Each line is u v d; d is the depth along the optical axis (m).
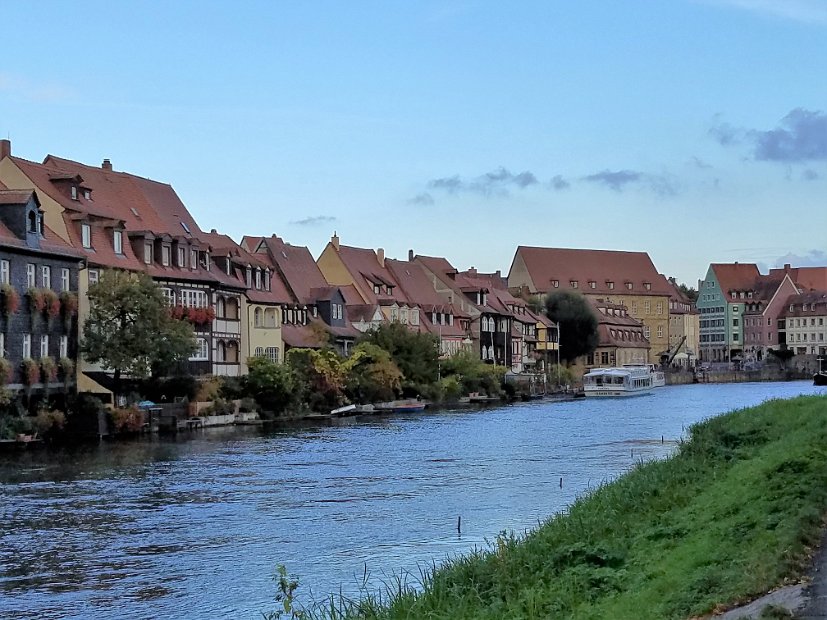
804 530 19.97
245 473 48.91
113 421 67.06
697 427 44.66
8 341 61.62
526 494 41.88
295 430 75.94
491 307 159.62
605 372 143.12
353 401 101.81
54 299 66.25
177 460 54.16
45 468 50.06
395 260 150.75
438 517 36.62
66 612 24.67
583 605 18.72
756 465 28.59
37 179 75.69
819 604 15.78
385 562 29.45
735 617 15.80
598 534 24.73
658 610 17.14
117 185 90.06
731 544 20.52
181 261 87.19
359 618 20.19
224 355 92.75
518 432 74.75
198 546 31.81
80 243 74.75
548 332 176.50
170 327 70.81
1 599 25.78
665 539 23.02
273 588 26.69
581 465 52.12
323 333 109.12
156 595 26.12
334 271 133.38
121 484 44.75
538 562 22.72
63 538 32.94
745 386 183.88
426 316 143.50
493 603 19.84
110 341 68.25
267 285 105.56
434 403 117.75
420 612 19.73
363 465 52.50
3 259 61.78
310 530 34.25
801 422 37.41
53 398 65.69
